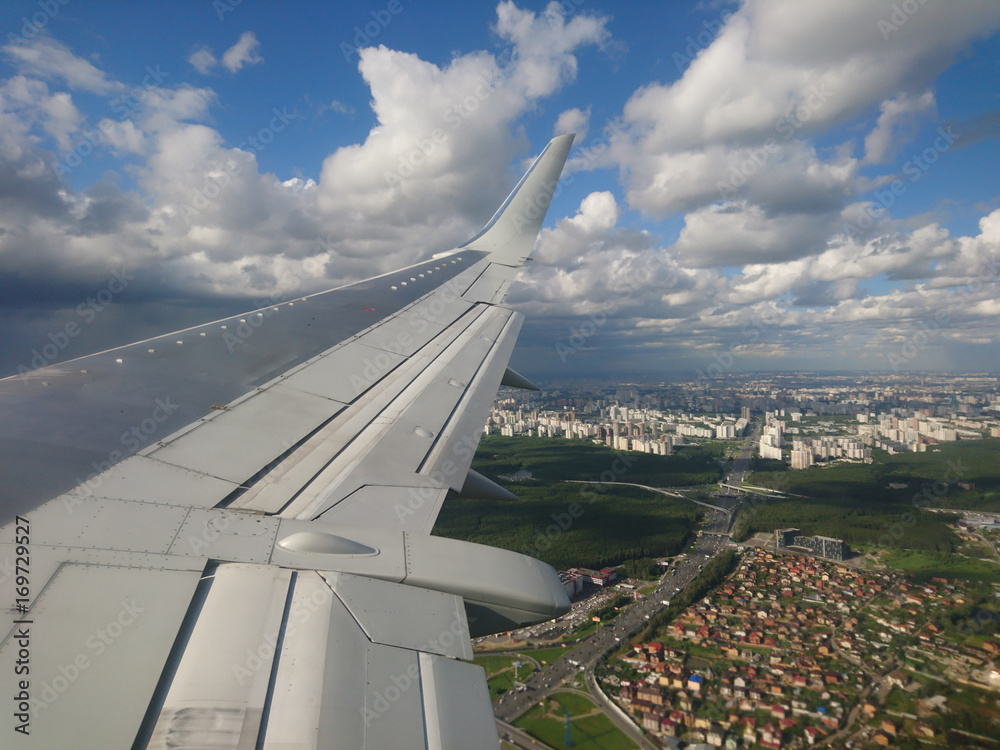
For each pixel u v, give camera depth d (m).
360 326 8.38
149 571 3.18
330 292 9.95
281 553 3.52
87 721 2.28
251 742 2.27
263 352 7.11
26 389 5.40
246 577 3.25
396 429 5.64
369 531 3.96
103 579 3.05
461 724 2.53
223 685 2.51
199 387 5.93
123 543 3.37
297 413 5.71
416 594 3.41
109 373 5.99
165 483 4.13
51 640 2.62
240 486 4.32
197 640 2.75
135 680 2.48
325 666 2.69
